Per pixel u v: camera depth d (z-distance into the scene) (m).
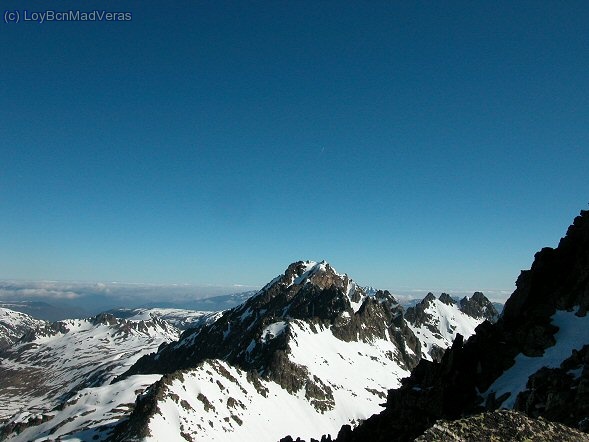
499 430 29.41
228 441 143.38
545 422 31.19
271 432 169.25
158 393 148.12
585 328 47.34
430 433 28.78
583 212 60.47
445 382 50.25
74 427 174.88
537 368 45.47
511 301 56.84
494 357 50.56
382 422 54.12
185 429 136.50
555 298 53.47
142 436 126.44
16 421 196.75
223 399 169.88
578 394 37.19
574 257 56.56
